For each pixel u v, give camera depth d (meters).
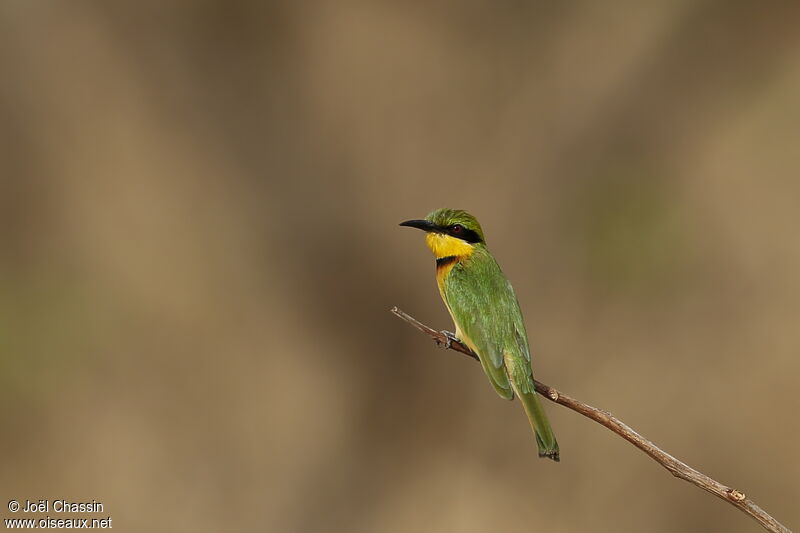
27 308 13.95
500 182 13.32
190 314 13.98
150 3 13.58
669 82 13.29
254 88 13.55
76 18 13.66
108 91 13.73
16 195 13.87
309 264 13.44
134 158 13.83
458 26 13.68
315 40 13.60
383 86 13.62
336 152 13.45
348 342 13.48
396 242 13.32
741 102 13.60
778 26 13.14
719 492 5.26
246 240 13.66
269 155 13.48
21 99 13.75
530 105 13.48
